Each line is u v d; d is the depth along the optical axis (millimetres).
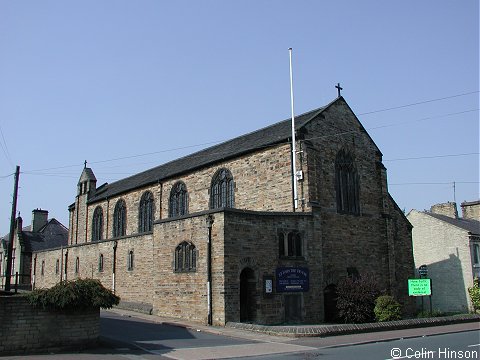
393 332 23656
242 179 34500
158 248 30734
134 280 36188
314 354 16656
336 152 33906
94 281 18281
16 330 16312
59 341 17109
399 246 38562
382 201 36719
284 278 27469
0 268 72875
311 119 32625
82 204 57250
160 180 42812
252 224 27016
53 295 16859
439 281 45875
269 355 16656
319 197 31656
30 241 69312
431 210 54031
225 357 16250
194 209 38594
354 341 19969
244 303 26516
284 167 31578
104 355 16469
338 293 29516
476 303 39781
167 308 29234
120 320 28141
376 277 34688
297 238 29047
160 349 18000
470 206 54688
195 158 43375
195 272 27234
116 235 49969
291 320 27375
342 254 32500
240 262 26016
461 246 44844
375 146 37531
